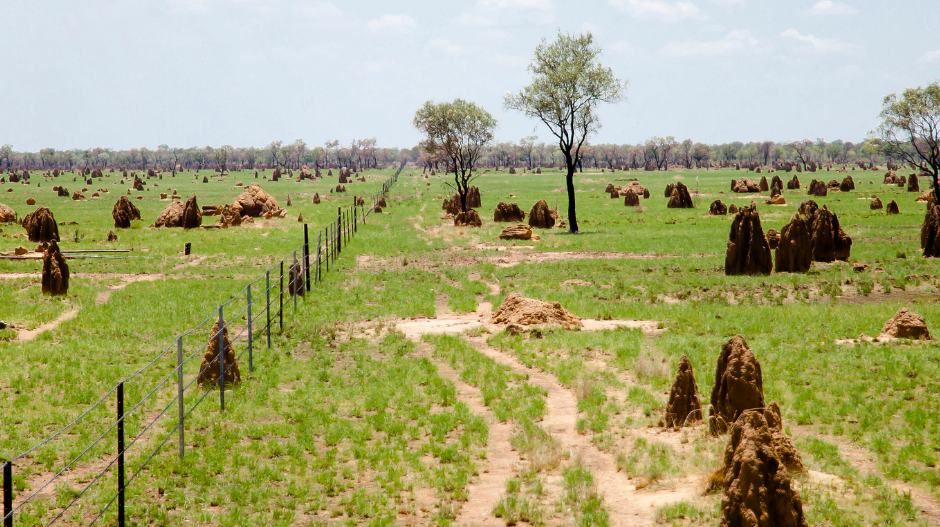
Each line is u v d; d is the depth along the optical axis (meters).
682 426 12.91
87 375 16.97
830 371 16.23
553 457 11.66
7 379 16.52
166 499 10.73
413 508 10.19
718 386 12.45
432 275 34.34
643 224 60.47
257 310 25.44
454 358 18.83
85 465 11.95
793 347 18.92
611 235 51.81
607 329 22.30
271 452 12.55
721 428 12.03
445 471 11.56
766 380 15.57
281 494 10.88
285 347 20.39
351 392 16.09
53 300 27.27
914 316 20.00
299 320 23.80
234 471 11.68
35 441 12.82
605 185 133.62
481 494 10.69
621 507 9.71
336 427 13.79
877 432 12.27
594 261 38.59
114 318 24.09
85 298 27.94
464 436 13.17
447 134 71.00
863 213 64.06
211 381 16.36
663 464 10.92
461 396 15.82
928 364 16.20
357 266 37.75
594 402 14.77
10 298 27.48
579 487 10.29
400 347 20.31
